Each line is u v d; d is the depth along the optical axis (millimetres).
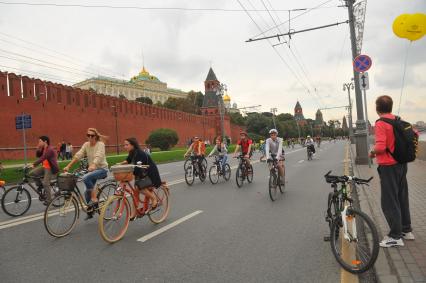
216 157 13828
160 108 59406
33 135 35062
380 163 4895
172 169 21578
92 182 7047
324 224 6789
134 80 143625
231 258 4992
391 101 4934
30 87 35125
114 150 47031
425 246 4797
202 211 8148
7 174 17328
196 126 74875
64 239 6121
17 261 5055
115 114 47469
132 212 6480
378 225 5992
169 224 6992
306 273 4414
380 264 4309
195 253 5234
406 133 4770
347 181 4898
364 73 14375
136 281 4289
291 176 14750
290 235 6082
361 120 17812
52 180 8648
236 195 10305
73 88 40688
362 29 19172
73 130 40312
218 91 57250
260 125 103125
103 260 5035
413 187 9500
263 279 4254
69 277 4453
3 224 7312
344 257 4805
